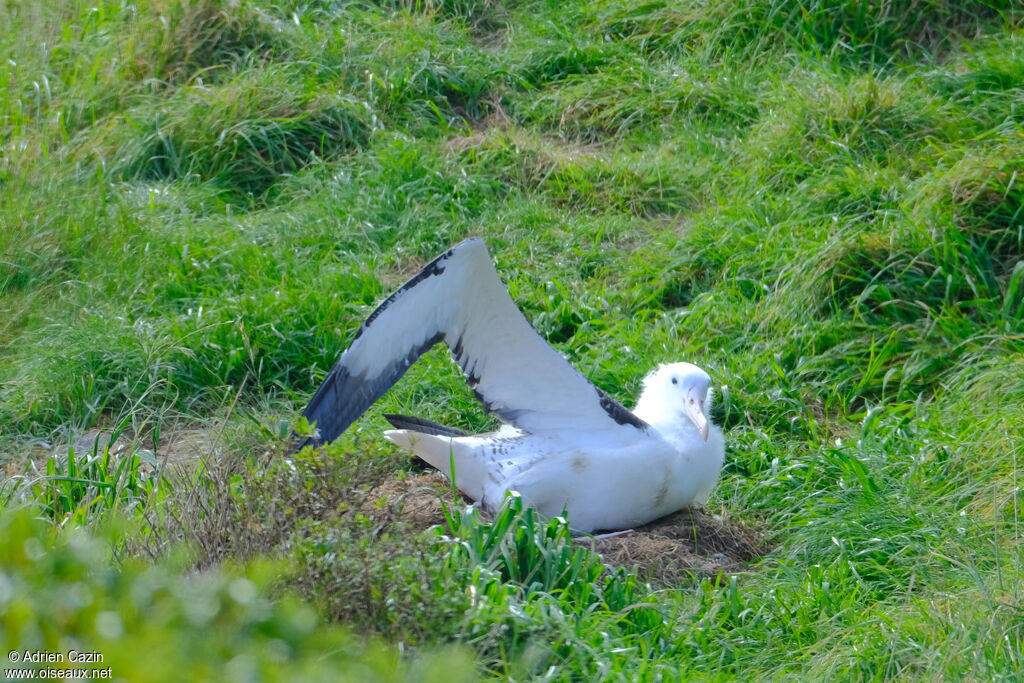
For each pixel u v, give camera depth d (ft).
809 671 23.34
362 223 45.60
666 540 28.60
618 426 29.43
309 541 21.44
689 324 40.16
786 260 41.22
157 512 25.53
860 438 33.14
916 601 25.13
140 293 41.11
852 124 47.03
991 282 39.65
